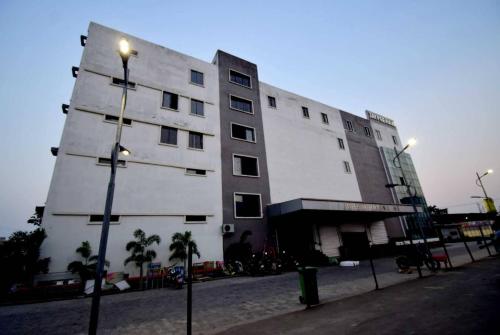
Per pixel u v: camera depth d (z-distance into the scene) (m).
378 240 29.61
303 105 31.69
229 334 5.67
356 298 8.22
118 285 13.36
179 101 21.58
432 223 37.34
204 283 14.28
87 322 7.29
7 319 8.00
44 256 13.16
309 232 24.34
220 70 25.66
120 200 16.25
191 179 19.70
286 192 24.78
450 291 8.01
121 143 17.58
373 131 38.88
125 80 7.46
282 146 26.83
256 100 27.11
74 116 16.38
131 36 20.95
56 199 14.29
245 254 18.97
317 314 6.71
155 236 15.72
